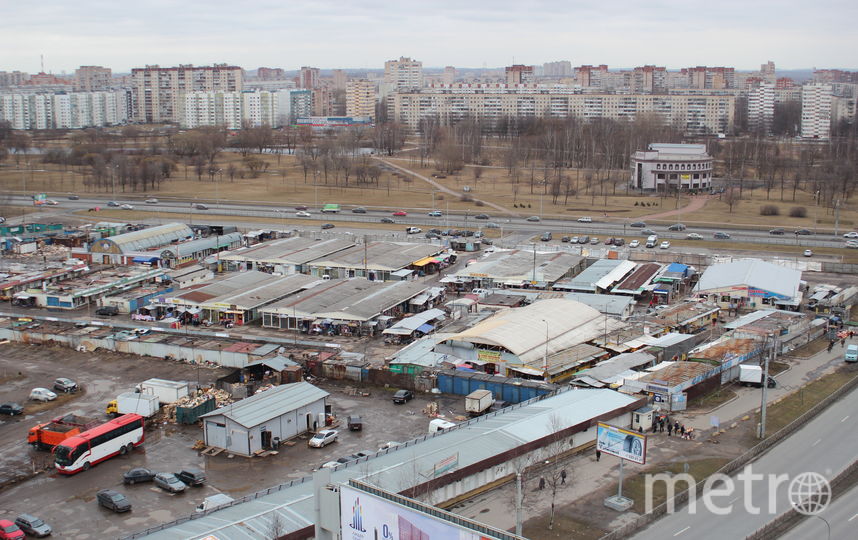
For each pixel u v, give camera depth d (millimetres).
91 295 173750
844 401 120688
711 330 153000
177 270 191750
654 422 110625
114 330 152250
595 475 96125
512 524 84000
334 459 101250
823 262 197500
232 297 164875
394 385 126438
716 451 102750
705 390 122500
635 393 117375
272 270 197250
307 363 131500
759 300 166875
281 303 160750
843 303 168500
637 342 139375
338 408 118375
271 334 152500
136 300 168125
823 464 99688
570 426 100875
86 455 98625
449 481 87000
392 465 87750
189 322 160750
